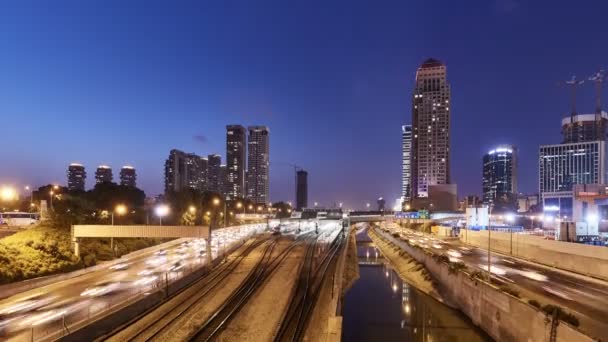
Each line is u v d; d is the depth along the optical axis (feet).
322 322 172.14
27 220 376.07
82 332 140.97
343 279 289.12
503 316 167.12
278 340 148.97
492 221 634.02
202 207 621.72
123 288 207.00
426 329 193.36
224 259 330.54
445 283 252.01
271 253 375.66
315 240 517.96
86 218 357.00
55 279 221.25
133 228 262.88
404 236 547.08
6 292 188.03
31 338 129.39
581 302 163.32
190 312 176.24
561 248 256.93
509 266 261.24
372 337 183.62
